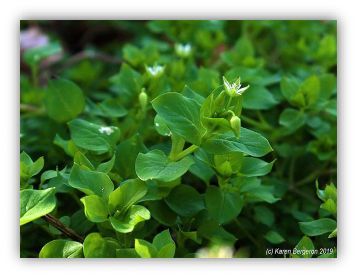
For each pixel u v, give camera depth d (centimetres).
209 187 29
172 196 29
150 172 27
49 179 31
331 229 29
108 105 34
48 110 34
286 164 37
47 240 32
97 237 27
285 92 35
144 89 33
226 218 29
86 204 27
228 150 27
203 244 31
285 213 34
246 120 36
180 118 27
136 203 30
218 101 27
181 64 37
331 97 37
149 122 34
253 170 29
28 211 27
